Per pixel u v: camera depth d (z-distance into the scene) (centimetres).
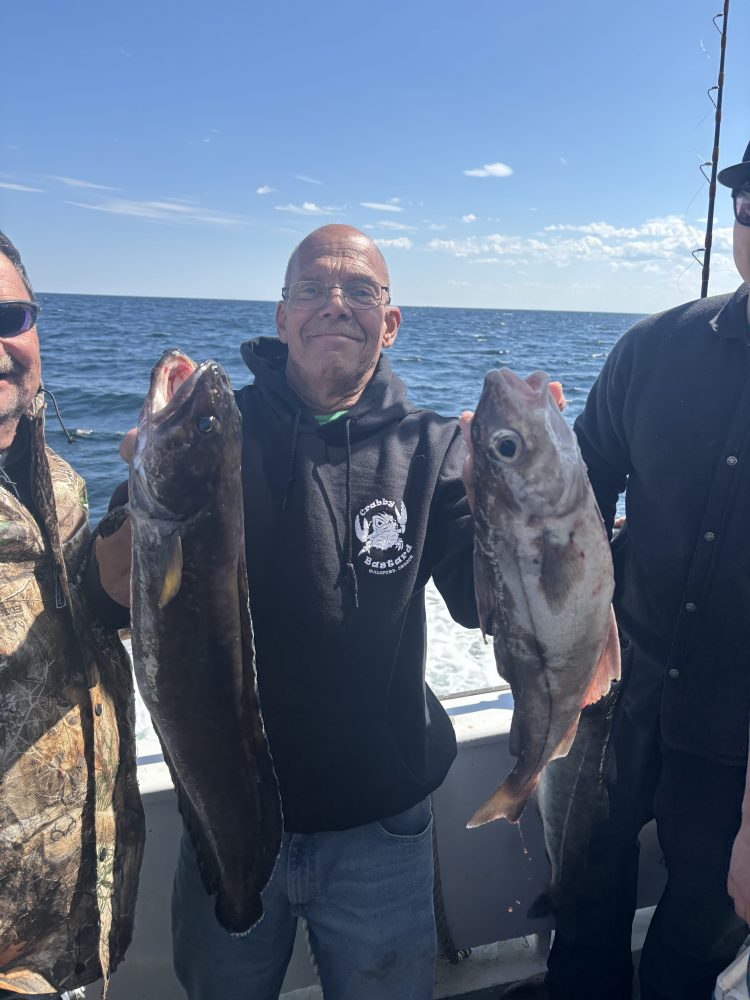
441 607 540
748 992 173
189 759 181
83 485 209
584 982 250
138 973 243
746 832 190
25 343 177
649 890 291
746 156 214
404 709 207
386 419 214
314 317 209
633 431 232
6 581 172
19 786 171
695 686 217
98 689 190
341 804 198
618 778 245
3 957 172
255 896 187
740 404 208
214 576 174
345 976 204
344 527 202
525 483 186
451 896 275
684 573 219
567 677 196
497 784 276
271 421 214
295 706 198
